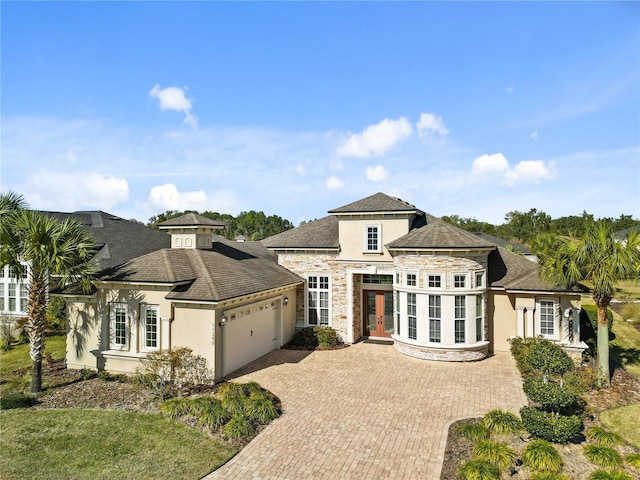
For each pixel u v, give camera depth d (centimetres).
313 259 2311
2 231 1376
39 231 1375
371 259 2197
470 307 1838
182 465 962
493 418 1147
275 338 2114
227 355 1622
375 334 2370
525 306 1855
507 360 1852
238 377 1616
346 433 1129
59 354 1931
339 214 2227
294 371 1705
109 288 1647
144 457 996
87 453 1014
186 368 1520
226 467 961
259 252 2694
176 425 1162
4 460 980
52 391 1441
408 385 1527
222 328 1585
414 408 1304
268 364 1811
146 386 1466
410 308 1942
